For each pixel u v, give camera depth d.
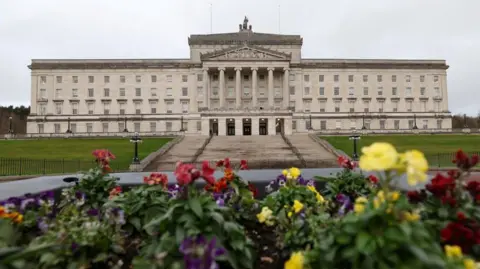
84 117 93.88
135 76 95.44
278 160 35.12
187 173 4.89
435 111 97.06
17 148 48.53
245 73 93.56
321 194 7.88
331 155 39.22
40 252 4.20
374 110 96.25
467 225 4.26
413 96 97.06
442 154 34.81
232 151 43.47
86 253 4.71
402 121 95.75
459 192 4.68
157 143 54.16
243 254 4.78
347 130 85.62
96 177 7.54
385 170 3.63
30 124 93.31
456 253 3.34
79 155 39.97
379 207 3.51
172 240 4.46
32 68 94.50
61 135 79.38
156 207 6.29
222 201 5.77
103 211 6.25
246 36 100.56
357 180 7.53
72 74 95.25
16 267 3.64
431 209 4.64
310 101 95.38
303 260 3.89
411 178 3.29
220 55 89.00
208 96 89.56
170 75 95.25
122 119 93.69
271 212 5.92
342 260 3.79
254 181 9.31
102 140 61.91
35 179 10.23
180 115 93.69
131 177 10.87
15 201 5.70
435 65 97.56
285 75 90.12
